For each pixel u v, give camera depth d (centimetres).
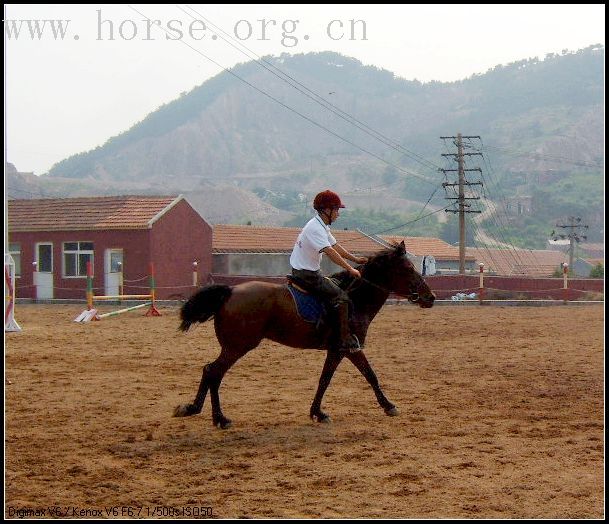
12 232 4412
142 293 4178
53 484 769
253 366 1566
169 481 781
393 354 1747
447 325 2428
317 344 1033
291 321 1008
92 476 796
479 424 1030
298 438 957
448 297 4372
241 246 5022
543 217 17888
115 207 4378
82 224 4281
